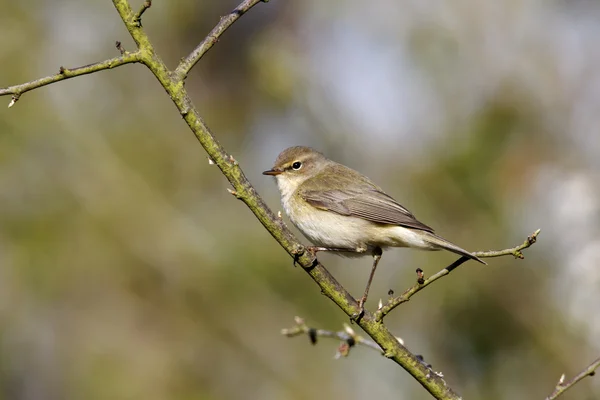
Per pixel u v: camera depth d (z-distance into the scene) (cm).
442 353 1255
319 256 1423
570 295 1165
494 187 1281
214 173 1544
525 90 1346
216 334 1415
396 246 843
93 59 1577
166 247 1451
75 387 1401
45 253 1456
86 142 1519
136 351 1415
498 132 1320
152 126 1563
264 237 1461
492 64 1370
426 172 1335
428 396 1296
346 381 1355
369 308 1336
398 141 1406
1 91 518
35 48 1547
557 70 1354
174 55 1585
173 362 1402
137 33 547
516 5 1390
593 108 1329
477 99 1364
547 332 1177
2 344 1415
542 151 1288
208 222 1485
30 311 1450
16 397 1401
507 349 1210
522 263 1222
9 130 1492
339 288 616
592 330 1142
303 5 1509
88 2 1588
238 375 1395
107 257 1450
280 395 1357
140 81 1591
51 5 1597
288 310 1404
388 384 1333
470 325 1239
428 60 1402
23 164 1497
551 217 1216
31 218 1479
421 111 1396
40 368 1423
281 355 1390
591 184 1216
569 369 1148
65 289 1456
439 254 1290
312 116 1448
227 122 1558
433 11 1416
